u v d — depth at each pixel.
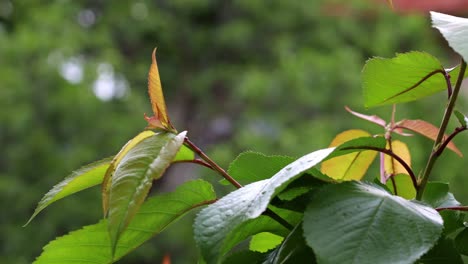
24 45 10.05
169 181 10.34
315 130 9.47
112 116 10.38
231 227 0.83
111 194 0.86
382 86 1.05
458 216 1.06
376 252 0.81
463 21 0.94
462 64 0.99
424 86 1.05
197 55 12.49
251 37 11.81
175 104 12.51
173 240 9.48
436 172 7.62
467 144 7.52
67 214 9.35
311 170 0.98
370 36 11.04
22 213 9.38
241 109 11.84
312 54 10.62
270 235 1.17
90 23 12.59
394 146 1.30
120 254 1.03
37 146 9.55
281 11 11.60
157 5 12.71
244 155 1.06
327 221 0.84
